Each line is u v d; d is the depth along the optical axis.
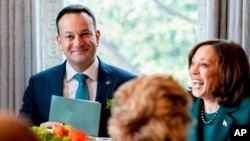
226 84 2.34
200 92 2.38
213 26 3.44
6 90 3.53
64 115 2.56
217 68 2.35
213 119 2.37
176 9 3.91
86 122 2.51
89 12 2.91
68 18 2.84
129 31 3.93
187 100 1.06
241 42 3.42
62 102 2.58
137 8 3.91
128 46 3.93
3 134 0.68
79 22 2.83
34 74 3.21
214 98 2.39
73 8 2.88
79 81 2.89
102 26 3.90
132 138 0.99
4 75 3.52
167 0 3.90
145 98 1.01
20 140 0.69
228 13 3.46
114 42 3.92
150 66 3.95
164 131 0.98
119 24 3.91
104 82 2.88
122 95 1.04
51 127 2.51
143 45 3.94
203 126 2.39
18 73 3.51
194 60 2.41
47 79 2.95
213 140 2.34
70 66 2.91
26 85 3.54
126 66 3.94
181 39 3.92
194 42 3.90
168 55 3.94
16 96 3.53
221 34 3.48
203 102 2.45
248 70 2.39
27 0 3.48
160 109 1.00
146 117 1.00
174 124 1.00
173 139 0.99
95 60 2.93
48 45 3.64
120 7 3.90
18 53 3.50
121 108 1.02
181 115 1.03
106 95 2.85
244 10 3.39
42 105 2.92
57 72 2.95
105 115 2.79
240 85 2.35
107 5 3.89
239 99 2.35
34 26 3.50
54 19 3.63
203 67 2.36
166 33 3.92
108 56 3.93
